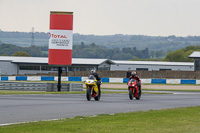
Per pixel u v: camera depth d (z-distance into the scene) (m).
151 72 171.25
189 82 133.00
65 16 79.69
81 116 33.59
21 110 38.38
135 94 59.62
